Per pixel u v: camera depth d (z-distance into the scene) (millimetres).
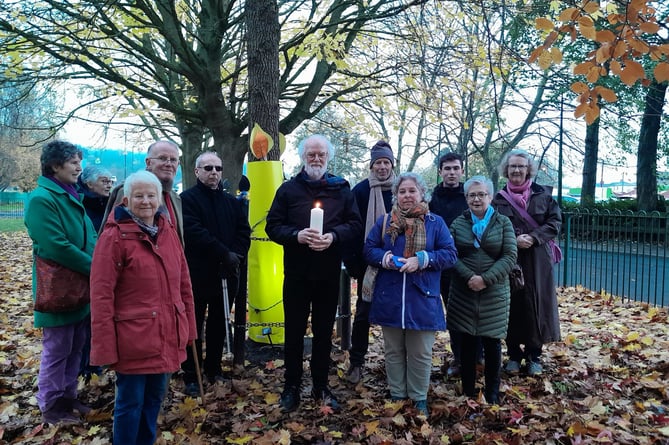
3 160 36094
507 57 7176
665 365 4184
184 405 3375
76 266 3131
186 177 12531
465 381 3604
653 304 7410
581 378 4035
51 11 7891
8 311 6734
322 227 3209
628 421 3184
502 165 4262
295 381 3402
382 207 3938
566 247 8883
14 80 8555
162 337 2568
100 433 3119
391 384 3477
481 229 3541
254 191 4496
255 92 4945
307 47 8406
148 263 2555
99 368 4180
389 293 3361
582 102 3186
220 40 8859
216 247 3627
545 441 2965
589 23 2930
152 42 12117
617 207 17531
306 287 3404
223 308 3846
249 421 3236
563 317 6430
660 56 2977
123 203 2656
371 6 8250
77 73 9070
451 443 2984
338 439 3031
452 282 3688
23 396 3775
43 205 3066
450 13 7750
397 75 8820
